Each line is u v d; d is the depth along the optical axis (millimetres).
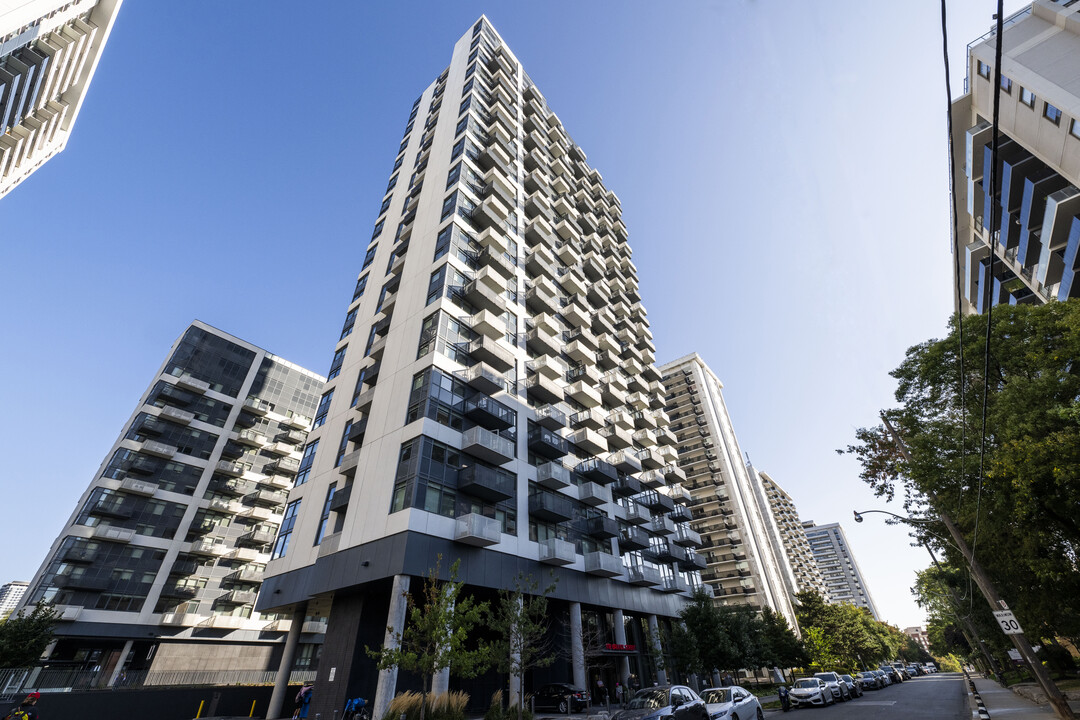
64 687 32188
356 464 28500
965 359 18438
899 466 19391
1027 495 14336
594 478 37688
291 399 66375
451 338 29984
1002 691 30578
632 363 50469
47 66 30141
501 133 45312
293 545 30312
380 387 30578
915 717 18969
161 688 29984
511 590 25000
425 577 21922
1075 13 28766
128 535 47062
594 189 66000
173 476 52594
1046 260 30969
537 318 38188
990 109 35031
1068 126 28469
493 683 25969
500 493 26688
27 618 29344
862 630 68375
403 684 22922
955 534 17531
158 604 46531
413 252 36906
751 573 69250
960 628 58062
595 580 32000
